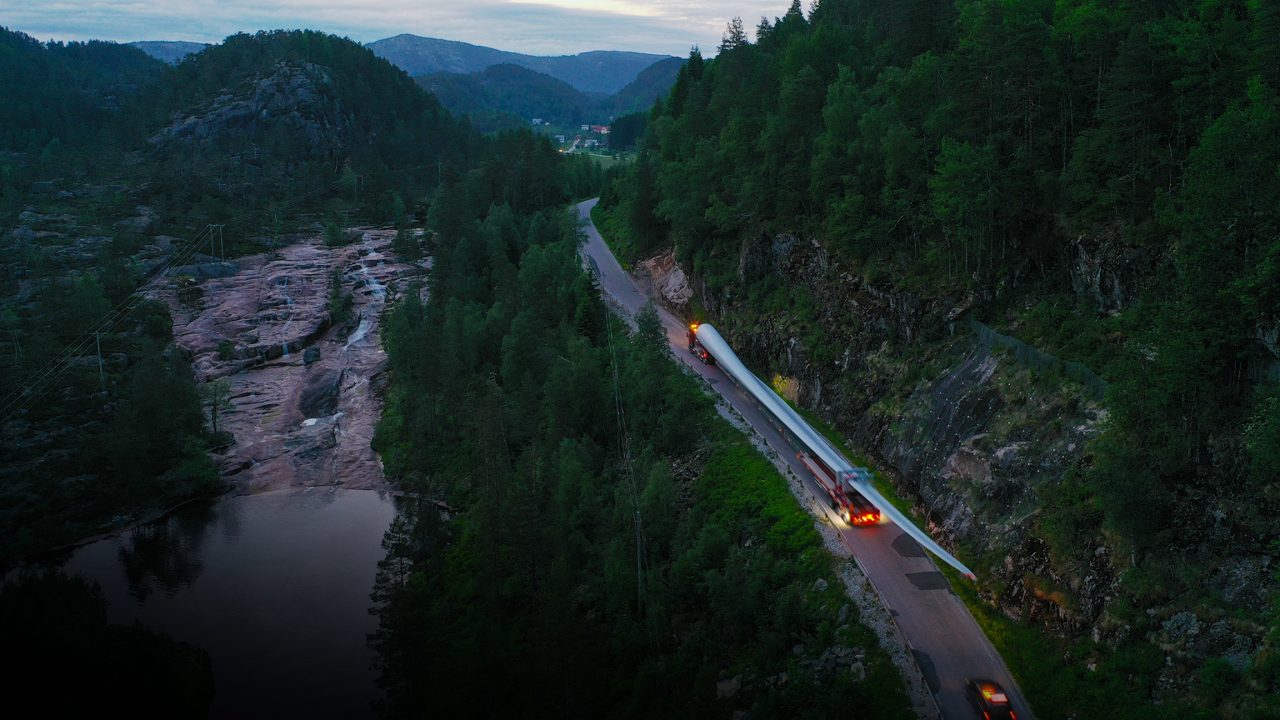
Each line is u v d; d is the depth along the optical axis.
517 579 79.50
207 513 111.88
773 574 66.81
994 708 50.06
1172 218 56.91
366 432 131.62
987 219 75.44
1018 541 59.31
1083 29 76.12
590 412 98.50
